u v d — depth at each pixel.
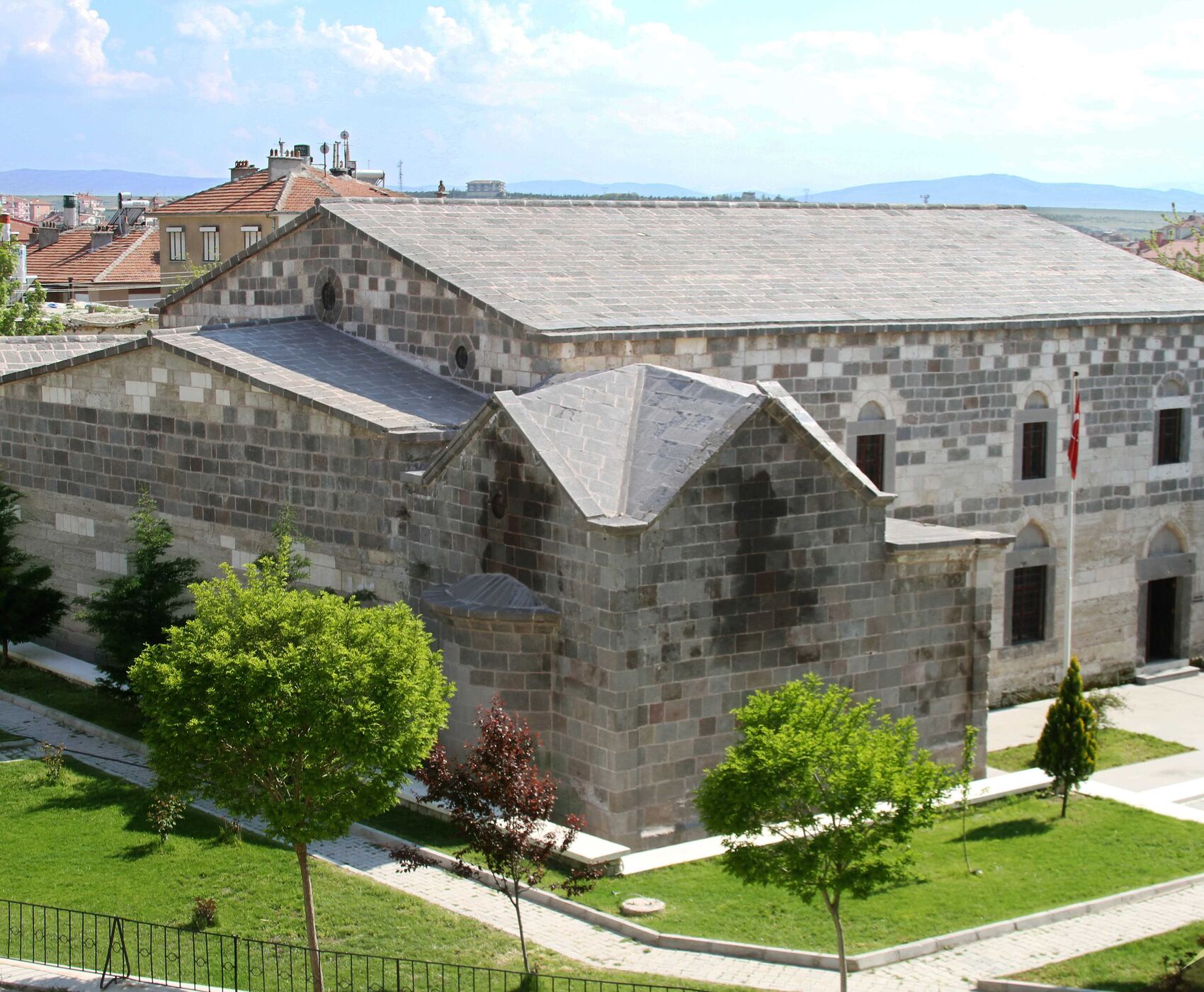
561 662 28.23
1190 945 23.39
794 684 21.48
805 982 21.94
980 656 31.61
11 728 34.09
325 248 37.56
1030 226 48.25
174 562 34.62
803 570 28.89
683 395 29.69
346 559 32.88
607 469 28.28
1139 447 42.03
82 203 154.75
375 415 31.98
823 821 20.77
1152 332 41.75
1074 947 23.50
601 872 22.84
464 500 29.98
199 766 21.17
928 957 23.06
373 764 20.72
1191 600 43.81
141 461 37.62
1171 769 34.25
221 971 21.48
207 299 41.91
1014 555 39.78
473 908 24.52
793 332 34.72
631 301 34.31
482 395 33.38
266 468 34.38
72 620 40.53
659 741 27.61
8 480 42.03
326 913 23.89
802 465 28.64
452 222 37.72
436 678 21.97
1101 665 42.16
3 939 22.97
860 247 42.41
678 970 22.28
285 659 20.59
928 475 38.03
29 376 40.66
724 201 43.69
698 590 27.72
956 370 38.03
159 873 25.47
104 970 21.08
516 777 21.86
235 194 83.62
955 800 29.88
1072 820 29.62
